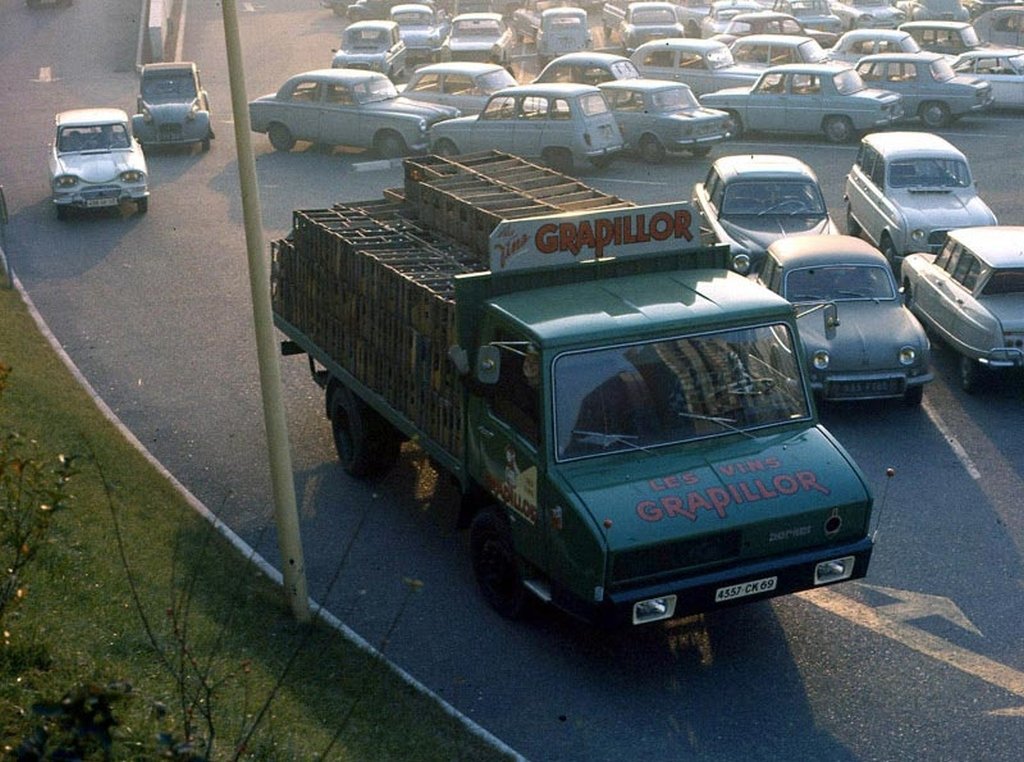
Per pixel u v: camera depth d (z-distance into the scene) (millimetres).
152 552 9289
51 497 6695
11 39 45812
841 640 9102
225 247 20938
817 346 13422
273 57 41438
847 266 14648
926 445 12836
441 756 7344
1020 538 10711
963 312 14250
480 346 9281
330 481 12172
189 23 48844
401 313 10461
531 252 9469
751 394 8930
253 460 12727
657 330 8773
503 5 46094
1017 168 25062
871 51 32562
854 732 7996
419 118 26875
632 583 8086
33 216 23422
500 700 8398
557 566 8461
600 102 25578
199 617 8258
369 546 10758
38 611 7473
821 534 8477
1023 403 13977
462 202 11617
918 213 18375
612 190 24344
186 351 16047
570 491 8266
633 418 8641
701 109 27109
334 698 7781
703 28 41031
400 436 11961
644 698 8398
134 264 20125
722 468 8539
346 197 23969
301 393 14570
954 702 8312
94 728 4297
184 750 4500
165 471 12258
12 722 6121
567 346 8547
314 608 9430
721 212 18406
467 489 9672
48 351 15758
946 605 9617
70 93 37094
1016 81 30219
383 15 45906
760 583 8344
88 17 48875
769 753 7785
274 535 11062
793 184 18531
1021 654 8914
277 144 28672
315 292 12422
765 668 8742
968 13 42719
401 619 9484
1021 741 7883
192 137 28344
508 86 28719
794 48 31141
